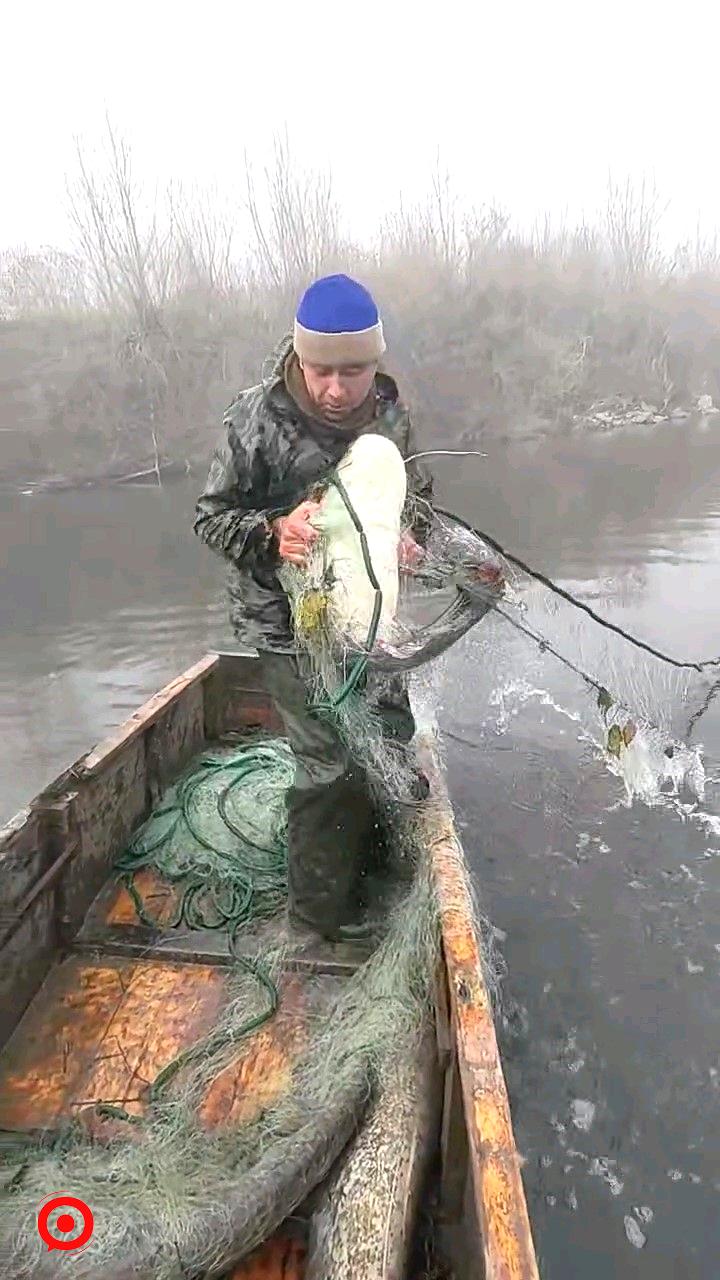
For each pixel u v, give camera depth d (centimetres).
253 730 495
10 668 1187
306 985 308
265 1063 277
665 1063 497
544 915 602
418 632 284
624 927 592
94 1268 197
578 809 709
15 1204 211
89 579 1595
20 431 2616
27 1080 270
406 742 337
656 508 1825
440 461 2602
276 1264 224
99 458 2586
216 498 294
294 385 288
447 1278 232
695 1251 404
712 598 1176
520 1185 188
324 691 289
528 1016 525
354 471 277
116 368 2702
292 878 321
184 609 1412
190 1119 253
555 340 3278
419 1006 279
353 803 312
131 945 325
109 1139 247
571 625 978
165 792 421
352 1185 231
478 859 657
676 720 805
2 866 283
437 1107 259
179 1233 206
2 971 281
